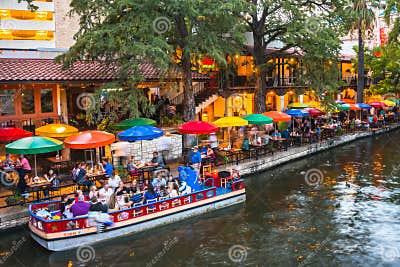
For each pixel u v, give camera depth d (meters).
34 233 13.59
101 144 16.45
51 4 25.66
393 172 22.69
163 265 12.34
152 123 20.75
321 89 27.27
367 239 14.04
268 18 29.83
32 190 15.75
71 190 17.19
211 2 20.31
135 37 19.73
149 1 19.67
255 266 12.25
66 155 21.34
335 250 13.26
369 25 36.53
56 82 20.52
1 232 14.23
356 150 29.30
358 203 17.69
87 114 18.91
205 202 16.50
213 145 23.84
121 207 14.62
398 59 38.94
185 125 20.38
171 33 22.28
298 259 12.68
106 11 20.08
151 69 25.16
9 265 12.34
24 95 21.19
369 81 46.25
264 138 25.39
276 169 23.86
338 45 25.25
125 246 13.64
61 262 12.55
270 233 14.64
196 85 30.52
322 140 29.78
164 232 14.80
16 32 24.91
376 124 36.62
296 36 25.38
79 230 13.34
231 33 23.06
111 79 21.97
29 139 15.70
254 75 31.53
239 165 21.98
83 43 19.09
